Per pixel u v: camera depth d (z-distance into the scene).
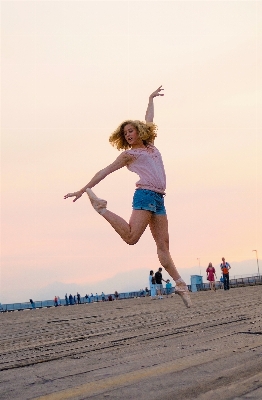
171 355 4.25
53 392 3.15
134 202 4.14
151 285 22.16
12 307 42.59
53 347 5.79
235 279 39.91
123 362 4.11
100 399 2.83
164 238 4.31
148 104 4.68
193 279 41.50
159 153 4.30
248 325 6.31
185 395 2.76
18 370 4.21
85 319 11.04
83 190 4.14
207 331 5.98
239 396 2.66
